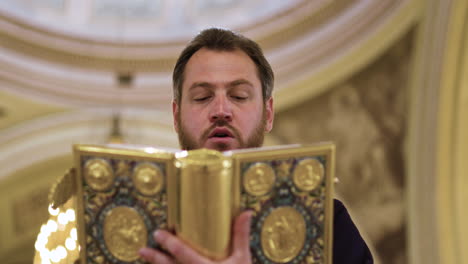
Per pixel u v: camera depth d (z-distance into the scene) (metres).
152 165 0.83
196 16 6.83
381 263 6.05
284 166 0.85
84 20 6.79
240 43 1.15
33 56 6.50
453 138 5.37
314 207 0.86
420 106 5.48
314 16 5.89
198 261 0.76
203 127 1.09
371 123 5.97
